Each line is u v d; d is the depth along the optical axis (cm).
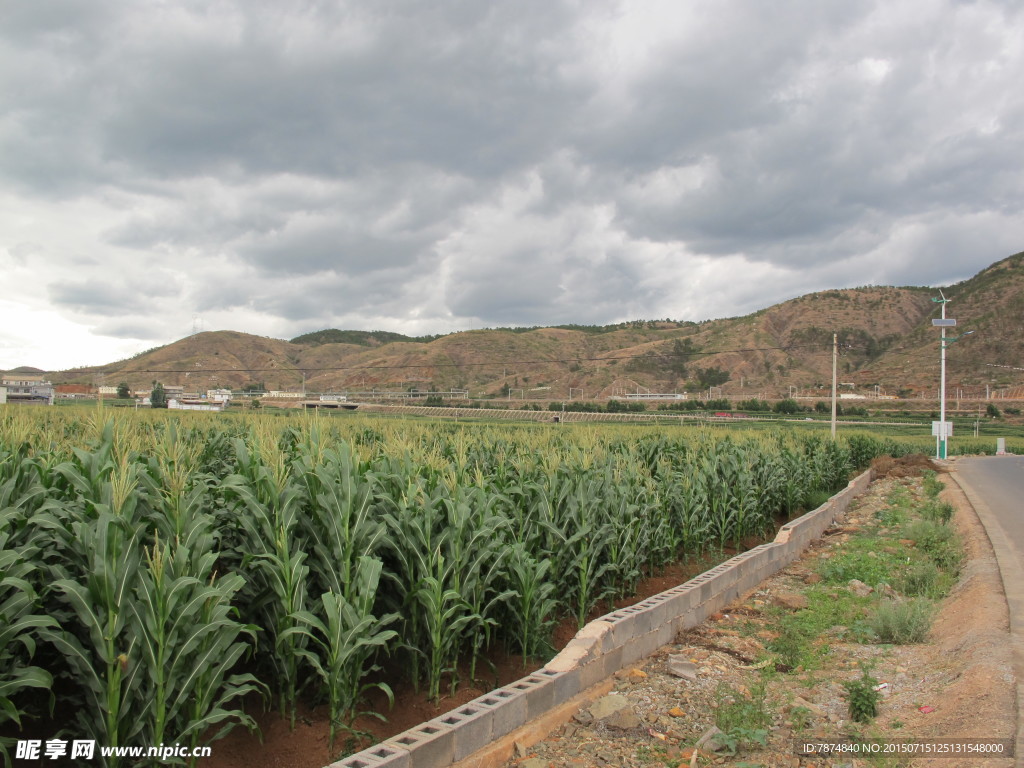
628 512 949
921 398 8712
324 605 521
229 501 636
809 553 1309
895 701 592
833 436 2873
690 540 1246
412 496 654
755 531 1588
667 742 536
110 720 422
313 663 509
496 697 532
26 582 426
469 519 664
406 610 637
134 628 430
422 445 1062
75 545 493
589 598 902
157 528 514
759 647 772
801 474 1914
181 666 451
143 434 1151
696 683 655
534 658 733
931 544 1260
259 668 584
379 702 604
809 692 625
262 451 683
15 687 406
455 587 623
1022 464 3522
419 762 440
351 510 588
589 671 627
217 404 7300
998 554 1069
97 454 630
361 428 1669
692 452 1695
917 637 773
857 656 731
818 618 869
